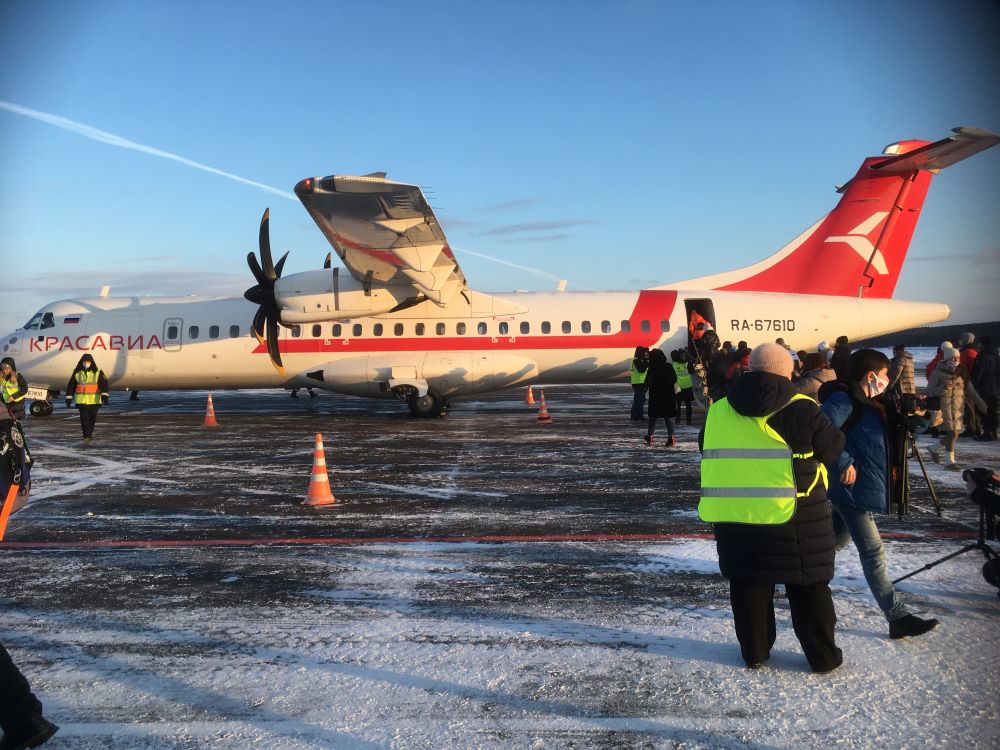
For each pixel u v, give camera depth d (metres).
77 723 3.43
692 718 3.44
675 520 7.29
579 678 3.86
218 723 3.42
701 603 4.96
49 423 16.58
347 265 15.46
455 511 7.73
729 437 3.80
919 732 3.30
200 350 17.47
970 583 5.21
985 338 13.04
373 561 5.98
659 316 17.53
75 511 7.82
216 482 9.41
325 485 8.14
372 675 3.92
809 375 5.65
